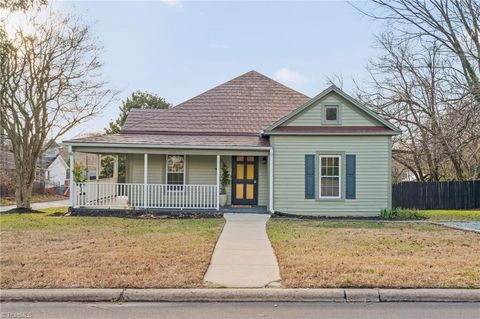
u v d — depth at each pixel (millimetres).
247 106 21766
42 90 20250
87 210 17156
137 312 5594
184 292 6137
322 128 17828
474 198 24047
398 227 13477
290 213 17625
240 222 14586
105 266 7398
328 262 7758
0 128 20156
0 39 15234
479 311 5652
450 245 9672
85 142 17406
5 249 8977
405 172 37000
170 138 18734
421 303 6016
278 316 5449
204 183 19453
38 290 6133
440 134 21547
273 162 17781
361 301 6090
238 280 6746
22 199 19734
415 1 24047
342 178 17703
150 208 17500
